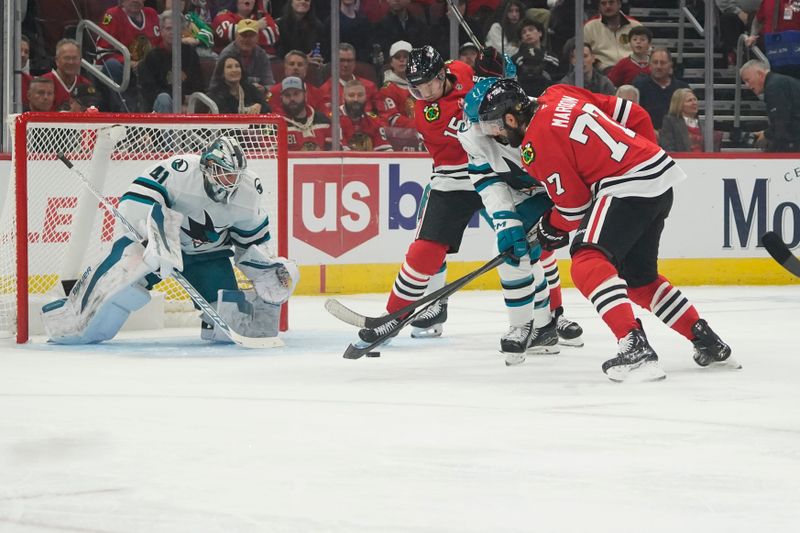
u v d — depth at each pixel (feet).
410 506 24.63
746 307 74.33
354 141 90.58
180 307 65.57
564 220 45.01
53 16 87.86
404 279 54.49
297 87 88.74
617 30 95.25
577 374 45.34
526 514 24.00
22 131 56.75
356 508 24.45
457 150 53.31
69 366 48.06
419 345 55.77
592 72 94.17
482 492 25.84
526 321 48.21
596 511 24.25
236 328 55.01
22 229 56.54
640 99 95.09
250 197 54.80
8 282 60.23
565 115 42.88
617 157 42.68
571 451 30.19
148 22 89.86
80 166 71.05
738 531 22.81
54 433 32.76
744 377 43.93
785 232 94.53
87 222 61.98
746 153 93.30
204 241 55.57
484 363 48.93
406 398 39.29
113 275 54.60
